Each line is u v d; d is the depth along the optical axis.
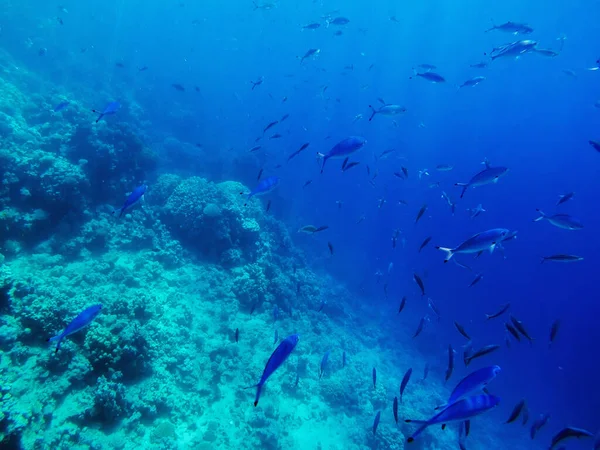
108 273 8.73
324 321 15.09
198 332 8.96
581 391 23.25
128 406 6.00
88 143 10.61
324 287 18.42
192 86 40.09
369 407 11.17
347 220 34.59
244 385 8.48
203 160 22.64
